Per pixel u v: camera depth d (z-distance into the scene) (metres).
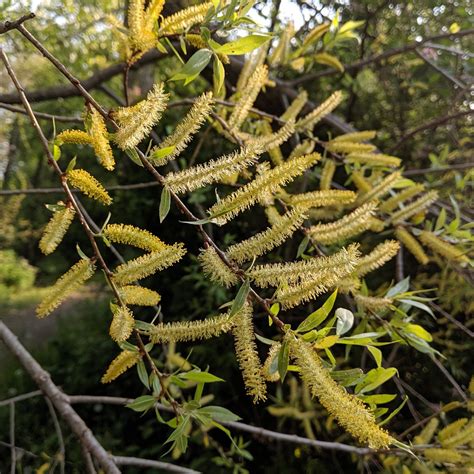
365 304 0.42
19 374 1.43
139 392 1.26
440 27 0.99
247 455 0.73
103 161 0.27
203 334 0.26
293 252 0.90
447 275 0.74
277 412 0.78
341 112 1.16
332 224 0.37
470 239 0.52
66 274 0.27
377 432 0.21
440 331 0.78
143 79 1.16
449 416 0.81
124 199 1.41
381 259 0.36
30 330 2.08
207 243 0.25
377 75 1.07
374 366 0.85
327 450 0.89
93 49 1.08
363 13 0.98
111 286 0.27
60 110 1.35
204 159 1.13
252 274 0.24
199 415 0.31
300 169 0.25
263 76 0.41
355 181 0.55
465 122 1.00
